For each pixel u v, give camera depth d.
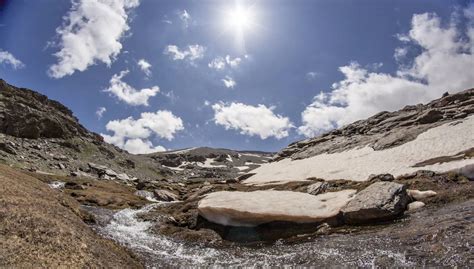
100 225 27.66
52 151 71.44
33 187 24.91
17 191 20.08
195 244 25.19
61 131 81.62
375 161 48.16
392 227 22.41
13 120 73.12
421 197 28.39
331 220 25.94
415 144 49.25
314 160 62.88
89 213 29.08
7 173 25.62
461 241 17.17
